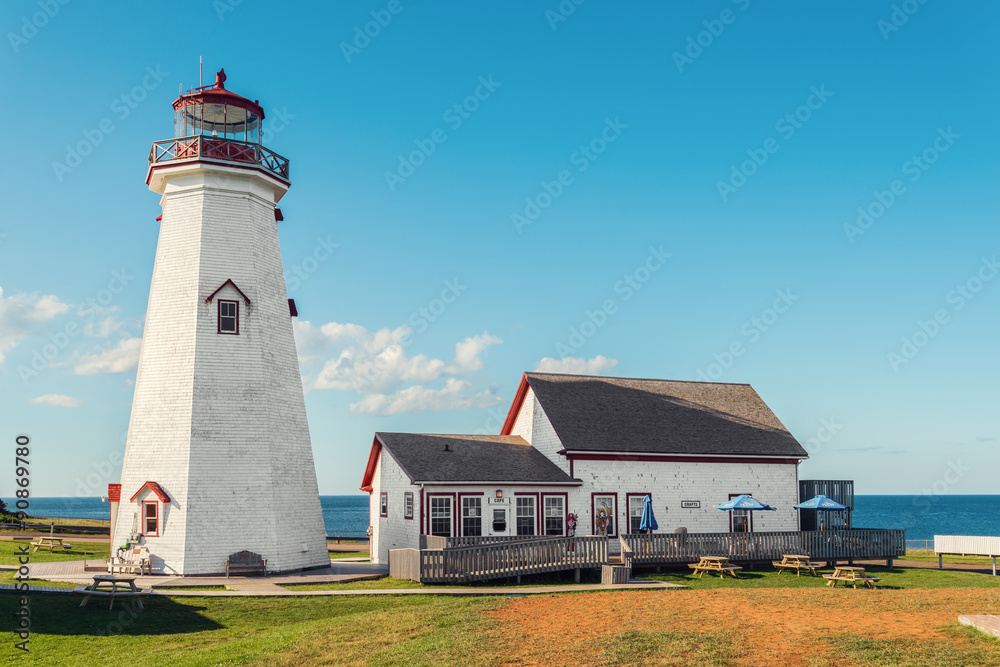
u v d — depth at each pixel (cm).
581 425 3809
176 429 3056
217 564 2975
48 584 2488
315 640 1855
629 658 1609
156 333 3191
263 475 3106
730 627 1861
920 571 3547
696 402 4322
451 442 3775
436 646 1742
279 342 3338
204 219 3244
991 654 1562
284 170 3500
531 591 2589
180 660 1723
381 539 3750
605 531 3666
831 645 1664
